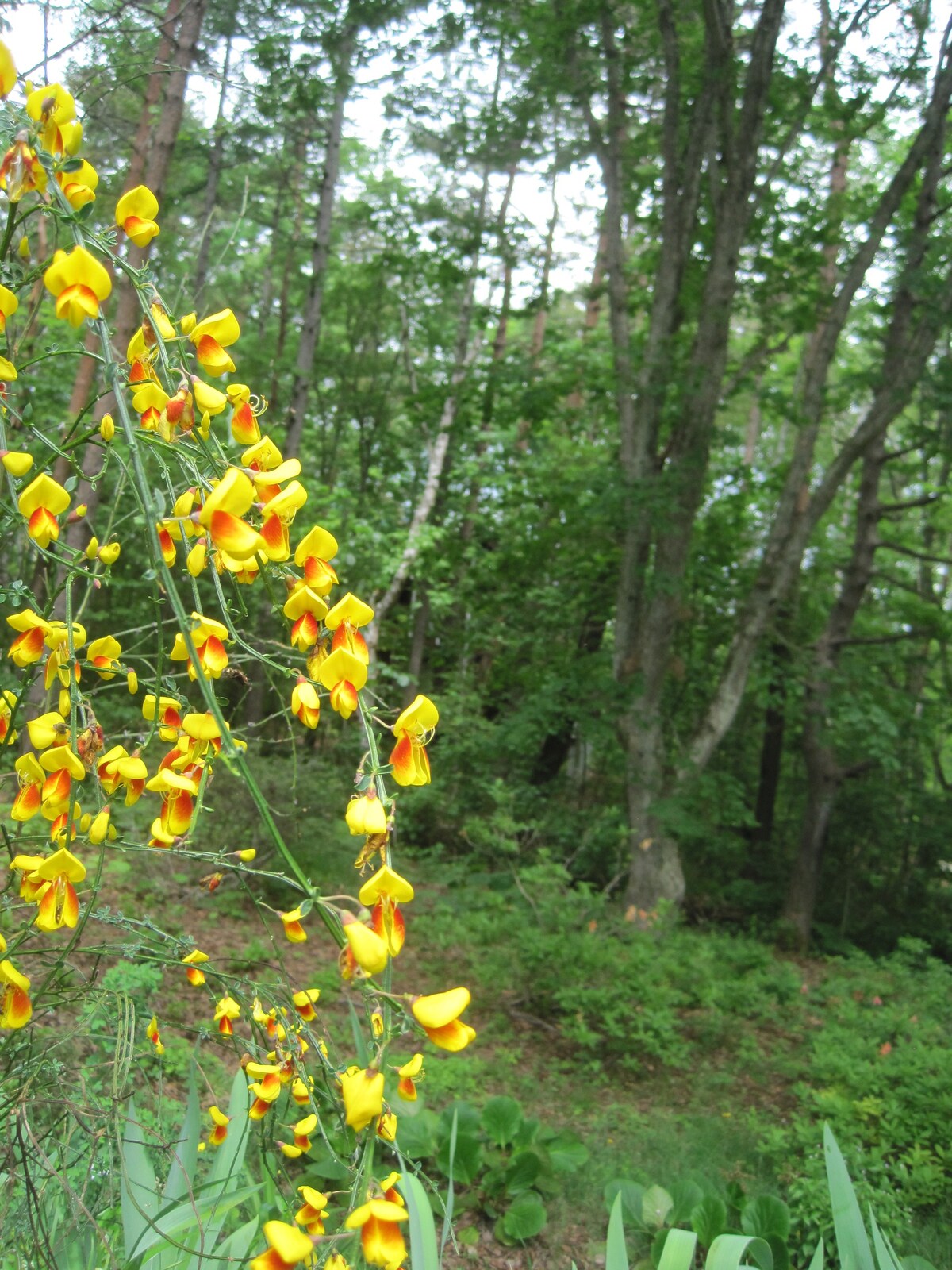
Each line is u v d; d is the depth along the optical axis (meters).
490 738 10.34
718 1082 5.80
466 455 16.48
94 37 3.24
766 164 10.81
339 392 17.70
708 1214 3.65
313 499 12.27
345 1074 1.33
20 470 1.29
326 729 10.73
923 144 9.88
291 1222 1.56
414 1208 1.41
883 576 12.32
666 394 9.77
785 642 11.18
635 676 9.86
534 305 12.01
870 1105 4.66
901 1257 3.65
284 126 8.98
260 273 18.50
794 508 10.81
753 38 9.48
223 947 5.87
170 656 1.32
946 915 13.65
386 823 1.16
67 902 1.29
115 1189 1.72
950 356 10.00
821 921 13.65
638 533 10.27
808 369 10.54
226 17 7.92
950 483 14.91
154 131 6.62
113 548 1.40
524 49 10.20
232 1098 1.84
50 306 4.75
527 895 7.78
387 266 13.48
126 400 1.35
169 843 1.31
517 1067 5.81
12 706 1.37
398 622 16.22
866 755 13.48
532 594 12.45
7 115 1.32
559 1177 4.16
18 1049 1.42
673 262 10.10
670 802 9.33
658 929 8.06
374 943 1.05
